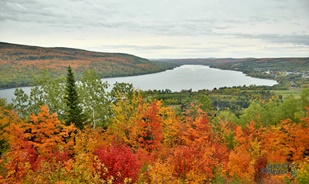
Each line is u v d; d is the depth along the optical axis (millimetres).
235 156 24531
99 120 44500
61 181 12047
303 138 31750
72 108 37656
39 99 42469
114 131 31516
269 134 34156
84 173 12328
